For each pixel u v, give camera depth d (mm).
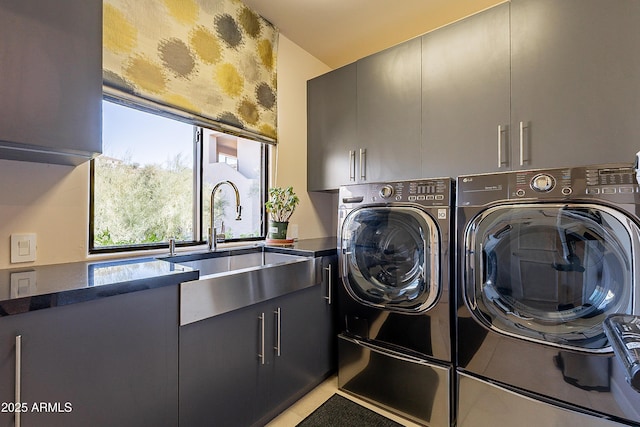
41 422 843
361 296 1870
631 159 1396
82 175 1422
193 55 1750
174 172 1864
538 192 1305
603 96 1461
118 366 1001
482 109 1805
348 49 2664
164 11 1613
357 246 1904
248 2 2062
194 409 1230
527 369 1337
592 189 1194
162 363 1121
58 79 1013
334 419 1654
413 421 1639
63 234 1360
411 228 1697
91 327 941
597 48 1476
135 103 1502
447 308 1561
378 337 1799
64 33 1030
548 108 1602
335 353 2057
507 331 1384
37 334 838
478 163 1817
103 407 964
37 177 1289
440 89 1964
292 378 1738
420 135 2039
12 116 917
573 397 1232
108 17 1396
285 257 2029
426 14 2195
